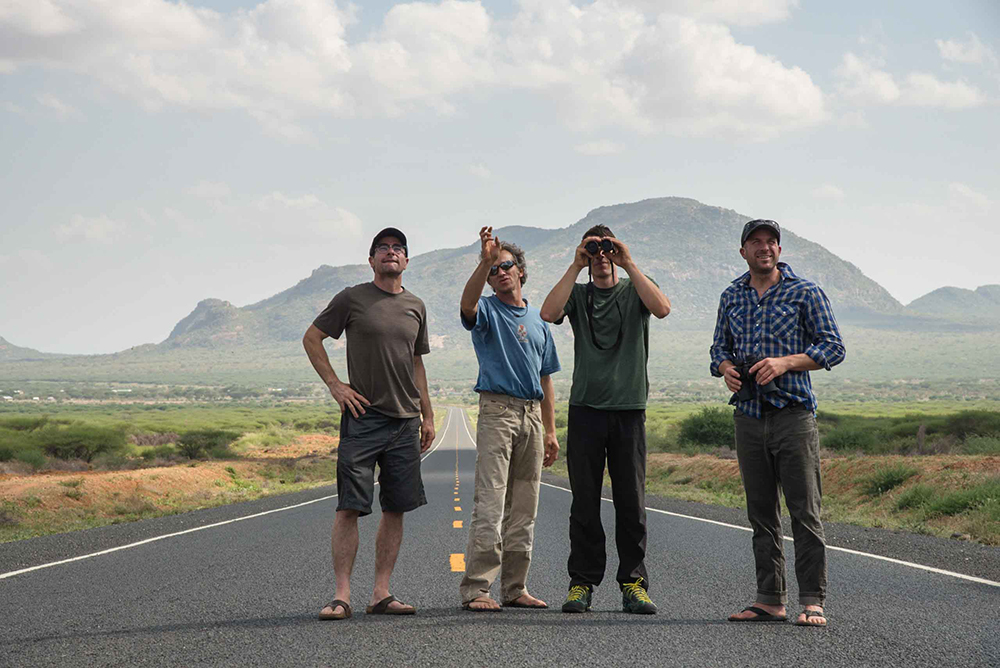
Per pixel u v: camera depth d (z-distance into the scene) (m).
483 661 4.23
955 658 4.38
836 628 5.13
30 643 4.82
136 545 10.16
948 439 27.75
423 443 5.96
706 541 10.22
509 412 5.87
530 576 7.52
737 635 4.90
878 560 8.38
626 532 5.79
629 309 5.89
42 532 14.23
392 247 5.80
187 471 27.48
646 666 4.16
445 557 8.73
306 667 4.15
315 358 5.72
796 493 5.39
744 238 5.70
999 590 6.62
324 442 63.88
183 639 4.85
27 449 35.16
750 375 5.46
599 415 5.81
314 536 10.92
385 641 4.68
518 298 6.05
